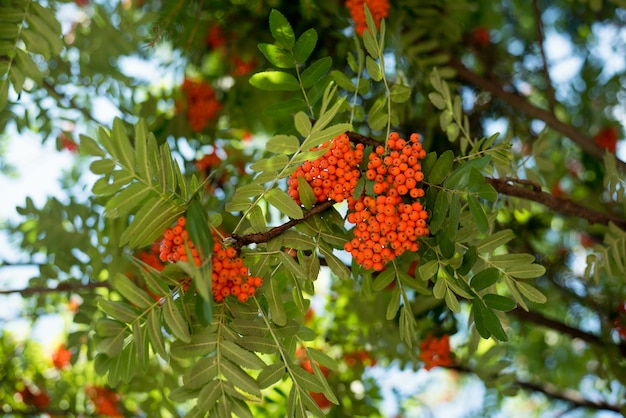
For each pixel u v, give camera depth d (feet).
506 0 6.71
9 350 5.56
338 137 3.73
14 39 4.17
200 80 5.57
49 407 5.47
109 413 5.39
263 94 5.45
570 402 5.97
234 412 3.51
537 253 5.51
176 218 3.62
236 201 3.72
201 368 3.53
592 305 5.41
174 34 4.94
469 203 3.62
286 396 4.92
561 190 6.45
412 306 4.88
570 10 6.51
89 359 4.75
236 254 3.68
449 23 5.24
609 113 6.32
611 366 5.14
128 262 4.77
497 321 3.66
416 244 3.73
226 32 5.31
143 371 3.47
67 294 4.89
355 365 5.21
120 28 5.17
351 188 3.73
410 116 5.13
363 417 5.13
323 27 5.11
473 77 5.60
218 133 5.37
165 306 3.53
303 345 3.84
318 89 3.99
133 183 3.50
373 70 3.91
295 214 3.72
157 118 5.20
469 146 4.53
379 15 4.60
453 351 5.23
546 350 6.80
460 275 3.75
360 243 3.73
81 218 4.94
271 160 3.64
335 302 5.33
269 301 3.74
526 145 6.06
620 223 4.58
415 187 3.73
